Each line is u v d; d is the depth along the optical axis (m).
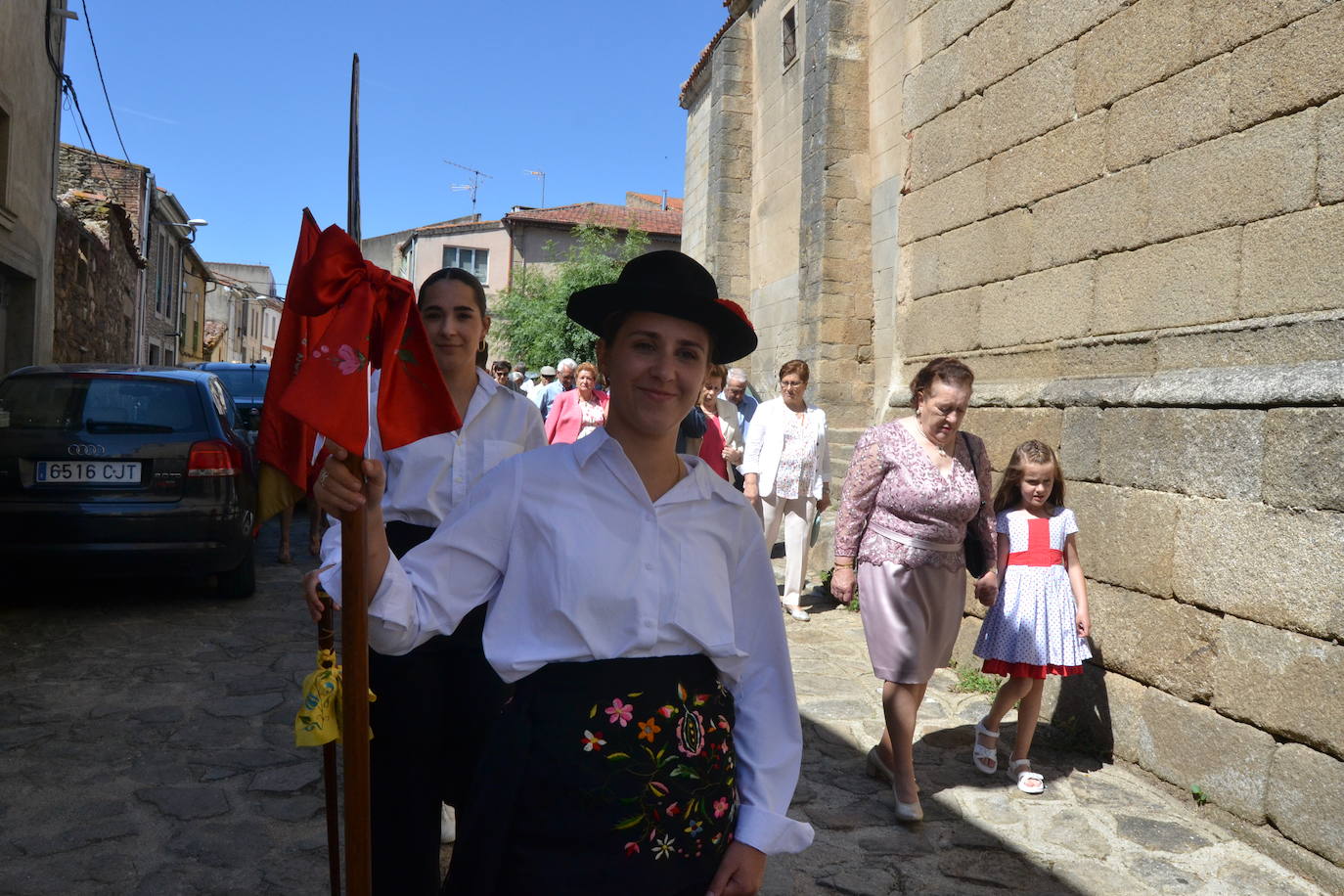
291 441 1.72
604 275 24.94
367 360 1.48
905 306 6.78
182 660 5.45
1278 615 3.66
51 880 3.10
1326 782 3.40
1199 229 4.30
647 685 1.57
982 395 5.75
